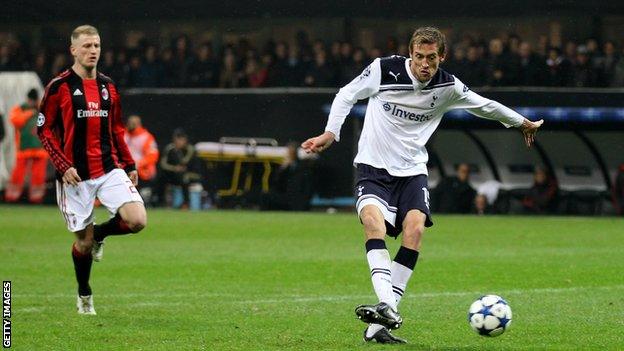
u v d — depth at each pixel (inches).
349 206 4040.4
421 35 1240.2
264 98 4146.2
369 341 1263.5
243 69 4284.0
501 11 4379.9
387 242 2787.9
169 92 4227.4
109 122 1481.3
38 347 1235.9
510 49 4062.5
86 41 1454.2
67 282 1907.0
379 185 1272.1
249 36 4680.1
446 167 4050.2
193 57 4352.9
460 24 4505.4
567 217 3695.9
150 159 3870.6
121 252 2456.9
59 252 2437.3
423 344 1261.1
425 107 1274.6
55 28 4744.1
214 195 4197.8
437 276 2005.4
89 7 4608.8
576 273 2049.7
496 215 3806.6
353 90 1274.6
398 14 4441.4
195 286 1860.2
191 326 1396.4
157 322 1429.6
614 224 3351.4
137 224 1455.5
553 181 3860.7
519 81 3978.8
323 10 4458.7
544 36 4183.1
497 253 2443.4
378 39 4571.9
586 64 3966.5
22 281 1919.3
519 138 3981.3
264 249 2536.9
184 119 4217.5
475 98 1291.8
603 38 4394.7
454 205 3890.3
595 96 3873.0
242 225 3284.9
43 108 1454.2
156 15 4576.8
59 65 4530.0
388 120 1277.1
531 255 2397.9
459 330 1375.5
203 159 4178.2
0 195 4330.7
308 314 1513.3
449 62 4030.5
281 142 4136.3
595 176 3937.0
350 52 4185.5
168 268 2135.8
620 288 1827.0
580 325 1417.3
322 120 4104.3
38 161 4247.0
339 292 1781.5
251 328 1381.6
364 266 2172.7
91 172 1471.5
